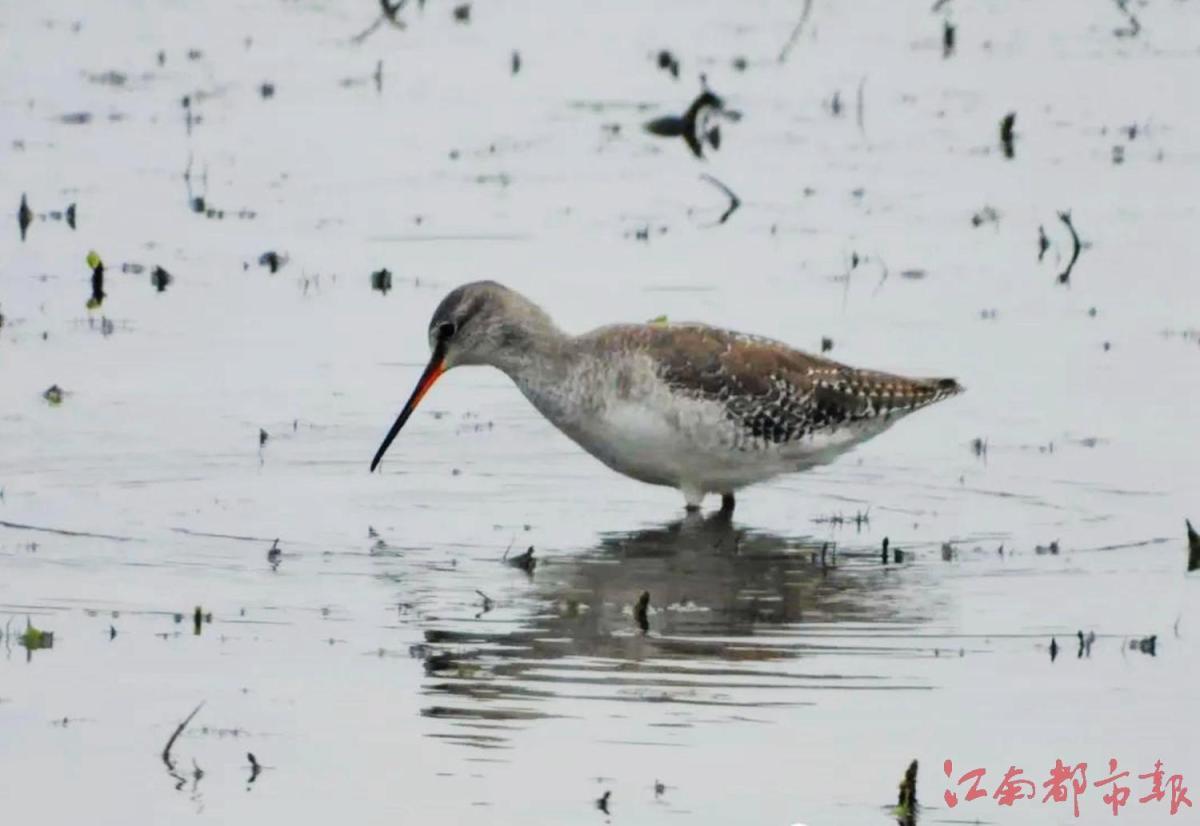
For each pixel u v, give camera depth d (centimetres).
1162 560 1489
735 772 1152
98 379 1859
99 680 1267
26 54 2953
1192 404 1817
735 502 1644
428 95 2841
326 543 1519
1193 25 3164
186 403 1809
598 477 1702
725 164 2566
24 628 1341
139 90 2809
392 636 1339
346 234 2281
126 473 1653
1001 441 1753
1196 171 2512
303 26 3183
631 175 2517
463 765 1159
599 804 1115
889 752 1177
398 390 1870
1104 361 1922
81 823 1097
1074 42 3095
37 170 2464
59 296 2067
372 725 1208
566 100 2825
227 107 2752
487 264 2184
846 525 1582
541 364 1603
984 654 1316
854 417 1609
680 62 2984
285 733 1199
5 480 1627
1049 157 2572
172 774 1152
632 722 1212
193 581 1433
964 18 3216
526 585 1439
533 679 1273
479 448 1753
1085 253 2228
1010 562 1489
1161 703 1241
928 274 2164
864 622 1373
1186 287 2123
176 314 2030
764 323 2005
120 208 2342
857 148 2628
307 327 2008
